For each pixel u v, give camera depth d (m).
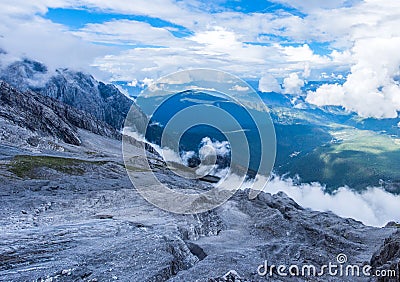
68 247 31.91
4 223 44.94
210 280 27.44
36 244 31.92
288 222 61.75
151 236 36.62
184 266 31.89
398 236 40.44
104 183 96.69
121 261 28.75
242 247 43.47
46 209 58.34
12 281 23.56
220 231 52.91
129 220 47.06
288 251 41.81
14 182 86.31
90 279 25.08
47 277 24.47
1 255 28.02
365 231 73.00
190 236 44.97
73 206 61.62
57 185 87.50
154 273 26.81
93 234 37.66
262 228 57.56
